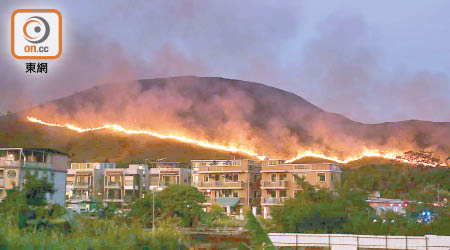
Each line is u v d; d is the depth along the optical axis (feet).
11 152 229.66
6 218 103.91
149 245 109.81
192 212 207.31
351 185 174.60
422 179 387.55
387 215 156.56
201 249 131.44
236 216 258.78
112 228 112.98
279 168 293.23
